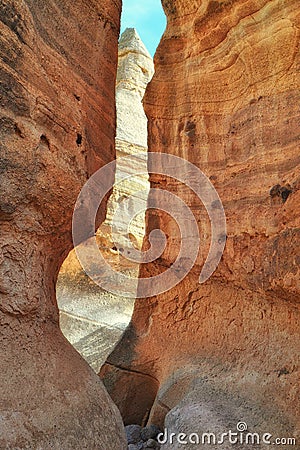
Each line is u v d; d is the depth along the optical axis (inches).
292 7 124.3
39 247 95.6
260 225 126.6
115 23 148.9
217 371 133.3
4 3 84.0
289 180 116.6
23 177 87.1
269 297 123.3
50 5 108.0
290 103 123.3
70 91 114.4
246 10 140.9
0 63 82.2
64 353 99.6
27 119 90.0
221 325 145.2
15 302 84.4
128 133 484.7
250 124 139.0
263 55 134.0
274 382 111.3
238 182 142.3
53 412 81.4
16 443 69.8
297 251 108.1
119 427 100.7
